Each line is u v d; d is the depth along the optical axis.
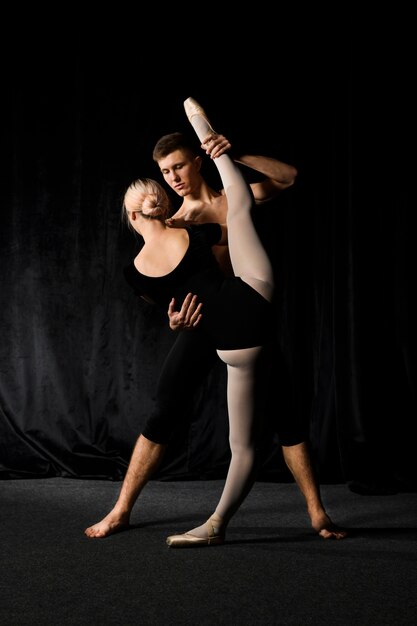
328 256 3.72
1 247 3.84
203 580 2.09
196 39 3.78
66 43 3.83
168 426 2.58
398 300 3.65
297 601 1.93
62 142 3.83
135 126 3.81
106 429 3.78
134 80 3.81
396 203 3.67
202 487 3.45
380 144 3.67
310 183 3.75
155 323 3.80
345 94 3.70
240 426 2.31
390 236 3.66
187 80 3.79
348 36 3.71
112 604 1.91
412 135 3.67
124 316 3.81
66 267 3.82
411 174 3.67
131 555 2.32
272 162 2.64
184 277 2.30
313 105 3.75
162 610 1.87
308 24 3.75
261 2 3.77
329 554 2.34
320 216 3.74
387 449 3.53
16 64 3.83
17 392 3.80
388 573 2.16
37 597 1.96
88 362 3.81
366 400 3.54
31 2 3.83
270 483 3.54
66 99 3.83
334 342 3.61
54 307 3.82
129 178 3.81
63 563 2.24
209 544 2.42
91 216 3.82
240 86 3.77
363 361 3.57
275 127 3.76
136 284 2.38
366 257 3.63
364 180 3.64
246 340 2.22
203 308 2.26
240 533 2.60
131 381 3.79
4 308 3.83
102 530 2.54
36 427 3.78
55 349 3.80
